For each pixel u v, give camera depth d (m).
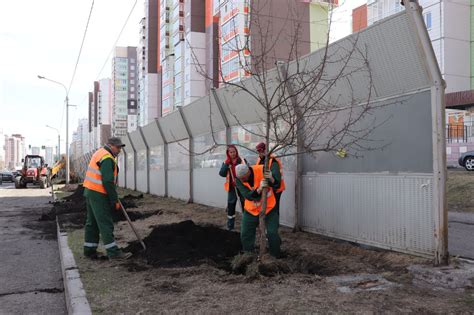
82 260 6.28
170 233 6.92
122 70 112.94
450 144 26.39
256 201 5.67
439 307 3.87
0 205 17.61
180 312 3.95
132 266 5.80
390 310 3.81
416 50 5.23
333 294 4.26
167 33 75.62
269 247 5.76
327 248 6.39
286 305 3.99
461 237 7.73
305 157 7.62
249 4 6.56
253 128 9.32
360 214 6.29
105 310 4.12
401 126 5.58
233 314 3.85
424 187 5.23
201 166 12.53
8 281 6.09
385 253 5.69
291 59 7.23
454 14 33.19
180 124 13.73
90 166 6.34
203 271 5.30
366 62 5.84
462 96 25.66
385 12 35.00
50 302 5.18
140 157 20.48
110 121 104.06
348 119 6.21
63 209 13.50
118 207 6.48
